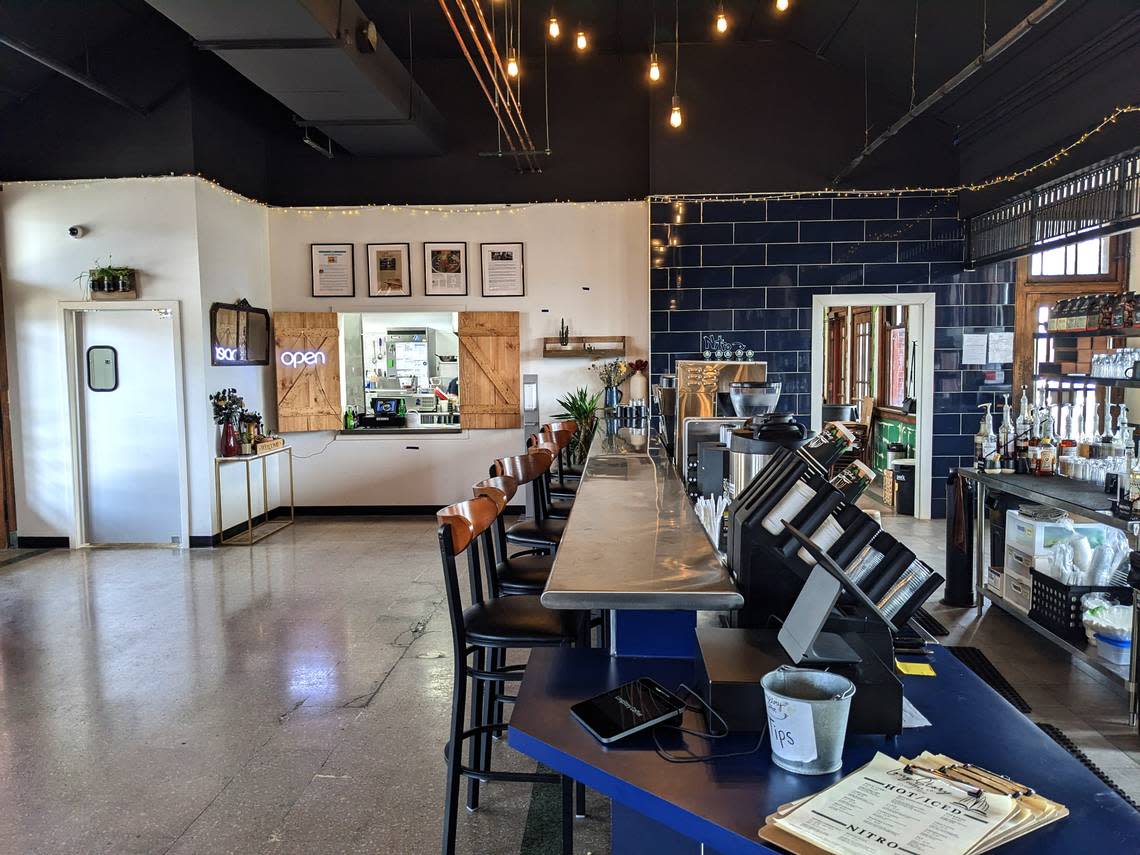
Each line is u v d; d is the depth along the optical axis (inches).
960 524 195.2
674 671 73.0
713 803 50.0
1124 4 178.9
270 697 147.6
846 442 71.3
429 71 312.8
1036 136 231.6
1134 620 128.0
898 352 367.6
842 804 47.8
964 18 220.2
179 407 269.7
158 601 209.3
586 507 112.0
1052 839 45.7
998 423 296.8
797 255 297.3
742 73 296.2
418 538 281.7
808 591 59.7
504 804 112.4
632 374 309.0
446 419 339.6
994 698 65.7
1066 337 255.4
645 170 312.5
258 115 309.7
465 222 316.2
